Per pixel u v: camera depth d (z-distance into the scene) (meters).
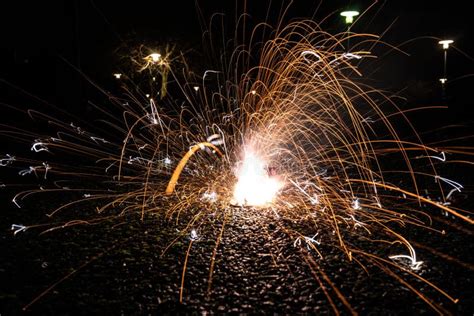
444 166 7.68
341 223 4.66
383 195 5.82
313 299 3.00
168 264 3.63
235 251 3.89
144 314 2.84
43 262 3.71
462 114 14.70
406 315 2.79
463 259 3.66
